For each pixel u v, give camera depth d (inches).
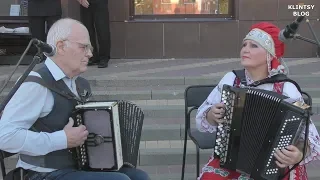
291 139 94.9
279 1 292.2
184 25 295.9
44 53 96.9
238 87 100.3
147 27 296.0
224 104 100.4
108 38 264.1
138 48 298.0
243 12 294.0
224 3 301.1
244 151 99.8
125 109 105.3
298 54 296.4
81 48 101.8
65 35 100.5
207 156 177.3
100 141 98.4
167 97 217.9
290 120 94.0
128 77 232.4
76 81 109.4
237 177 104.7
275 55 109.1
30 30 251.1
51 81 99.7
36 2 245.6
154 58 299.4
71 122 97.8
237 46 298.0
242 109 98.0
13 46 280.8
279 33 106.6
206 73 243.0
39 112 97.3
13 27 292.2
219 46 298.7
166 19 301.0
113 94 216.8
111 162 100.2
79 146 99.7
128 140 106.5
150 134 190.9
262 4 293.0
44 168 99.9
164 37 297.3
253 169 99.3
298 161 97.2
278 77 109.1
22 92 96.1
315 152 100.6
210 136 145.7
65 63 101.4
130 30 296.0
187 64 275.0
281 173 99.1
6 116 94.9
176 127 191.5
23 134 93.7
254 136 98.0
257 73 111.3
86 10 262.7
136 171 107.6
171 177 166.9
